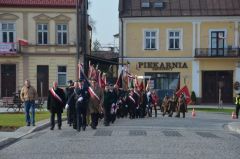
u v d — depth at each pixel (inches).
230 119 1373.0
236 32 2374.5
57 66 2257.6
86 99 871.1
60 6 2258.9
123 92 1318.9
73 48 2261.3
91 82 924.6
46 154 552.1
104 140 700.0
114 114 1064.8
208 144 655.1
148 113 1443.2
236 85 2358.5
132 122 1124.5
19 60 2241.6
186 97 1599.4
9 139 708.0
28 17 2255.2
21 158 522.6
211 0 2442.2
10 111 1504.7
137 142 670.5
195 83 2391.7
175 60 2396.7
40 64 2252.7
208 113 1721.2
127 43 2409.0
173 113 1614.2
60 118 901.8
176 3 2436.0
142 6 2427.4
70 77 2256.4
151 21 2399.1
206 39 2383.1
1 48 2218.3
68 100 911.0
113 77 2506.2
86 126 951.6
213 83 2393.0
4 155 550.0
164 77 2404.0
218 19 2379.4
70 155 539.2
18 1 2251.5
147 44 2411.4
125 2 2452.0
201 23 2385.6
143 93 1365.7
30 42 2255.2
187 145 637.9
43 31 2266.2
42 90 2241.6
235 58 2357.3
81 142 674.8
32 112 933.8
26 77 2242.9
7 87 2236.7
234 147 624.4
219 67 2385.6
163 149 588.7
